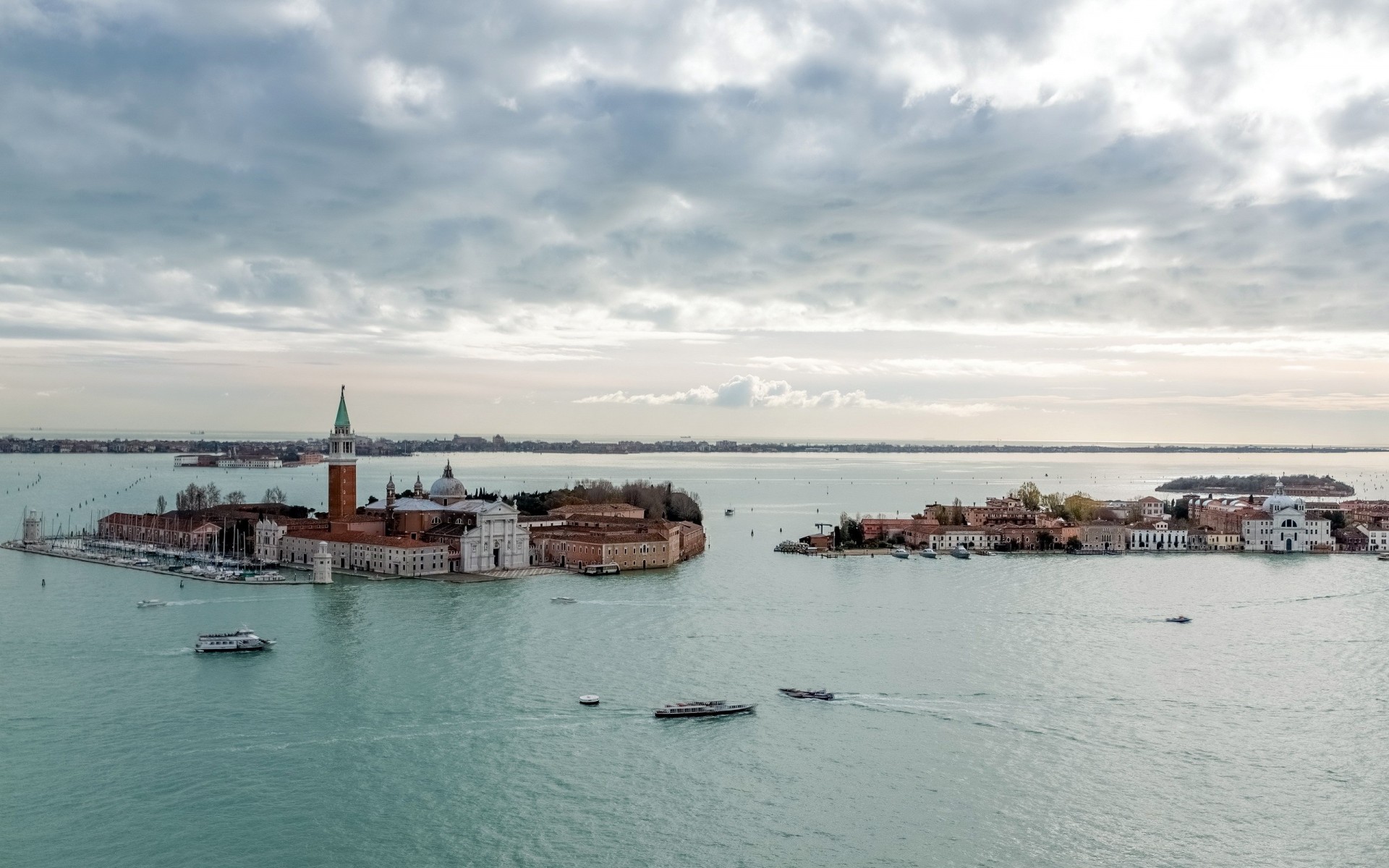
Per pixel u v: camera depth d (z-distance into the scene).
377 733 199.50
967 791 176.62
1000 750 194.50
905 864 152.12
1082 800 173.25
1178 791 177.00
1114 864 152.75
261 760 186.50
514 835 159.75
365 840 157.75
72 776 178.75
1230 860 154.25
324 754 189.12
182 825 161.62
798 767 185.88
